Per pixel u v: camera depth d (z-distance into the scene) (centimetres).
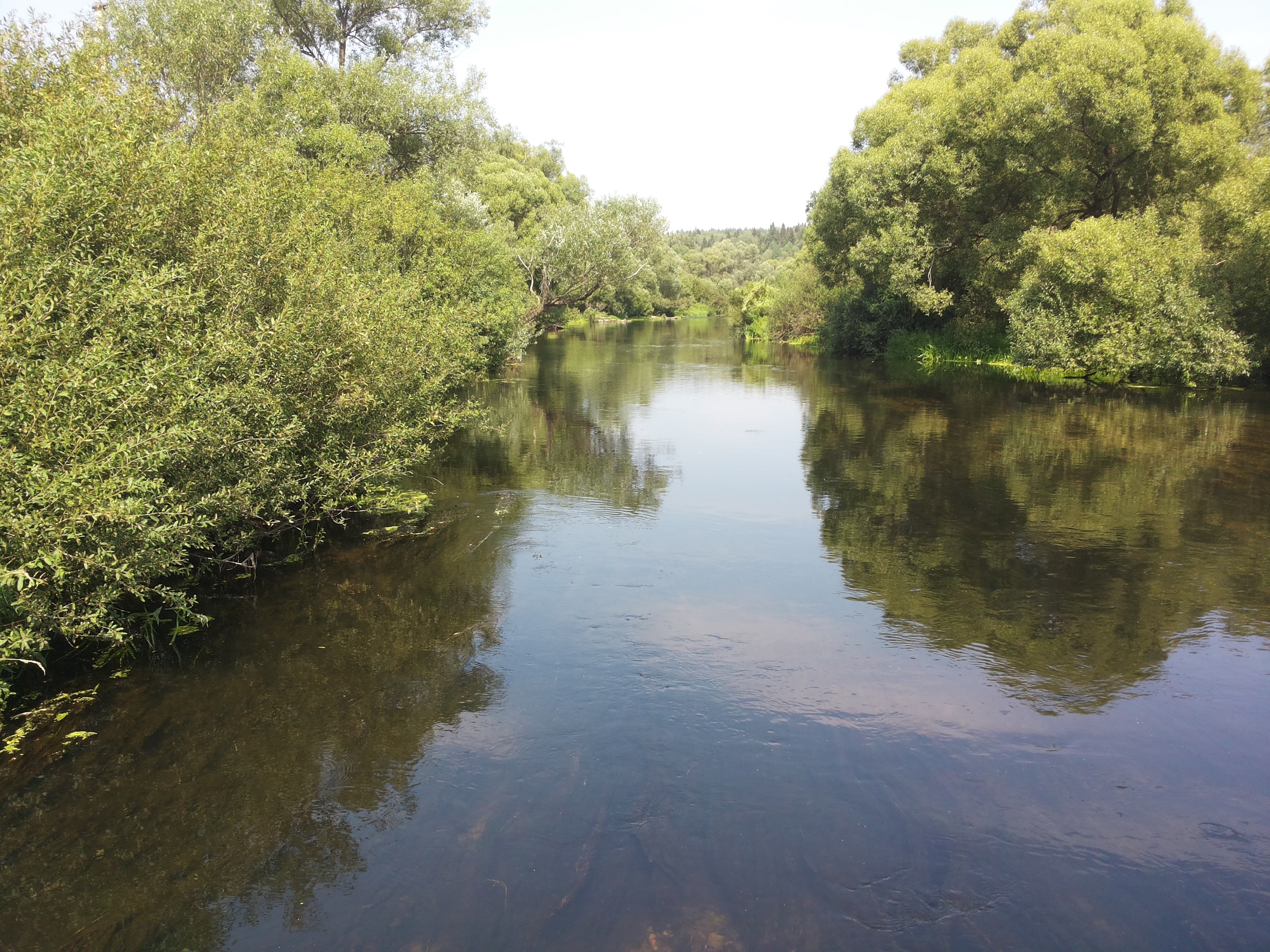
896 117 2884
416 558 767
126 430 501
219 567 723
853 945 309
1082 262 2052
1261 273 1831
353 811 390
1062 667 545
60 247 545
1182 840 373
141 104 699
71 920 322
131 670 532
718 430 1517
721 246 10644
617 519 909
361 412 819
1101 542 816
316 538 799
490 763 430
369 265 1132
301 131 1598
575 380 2384
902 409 1772
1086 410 1705
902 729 466
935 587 695
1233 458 1197
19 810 388
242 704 490
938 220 2764
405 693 505
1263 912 329
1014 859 359
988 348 2773
